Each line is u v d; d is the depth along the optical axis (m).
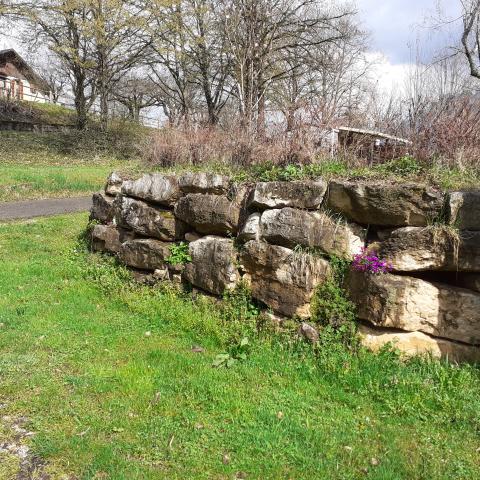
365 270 4.27
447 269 4.06
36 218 11.92
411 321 4.07
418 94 5.67
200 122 8.27
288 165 5.40
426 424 3.45
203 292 5.65
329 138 5.58
